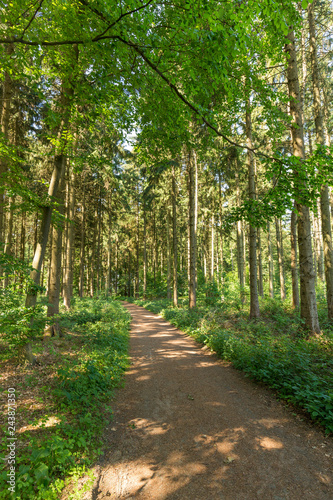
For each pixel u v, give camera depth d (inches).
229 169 660.7
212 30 122.1
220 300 658.8
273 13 131.3
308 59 464.8
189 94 172.2
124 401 200.8
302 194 209.9
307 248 325.7
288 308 517.0
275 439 146.8
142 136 240.1
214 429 161.0
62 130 242.1
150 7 137.1
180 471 126.9
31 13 155.8
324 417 151.9
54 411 164.1
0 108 362.3
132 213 1290.6
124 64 156.9
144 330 494.6
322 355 238.1
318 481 115.6
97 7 128.3
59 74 192.2
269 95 247.9
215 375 250.8
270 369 221.3
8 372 205.5
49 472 115.0
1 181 215.0
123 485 118.1
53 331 311.6
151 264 1749.5
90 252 1375.5
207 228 972.6
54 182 246.7
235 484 117.5
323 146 192.4
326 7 414.0
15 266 194.2
